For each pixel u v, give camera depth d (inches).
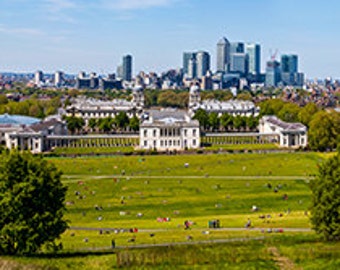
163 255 4581.7
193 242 5359.3
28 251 4650.6
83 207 7751.0
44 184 4859.7
